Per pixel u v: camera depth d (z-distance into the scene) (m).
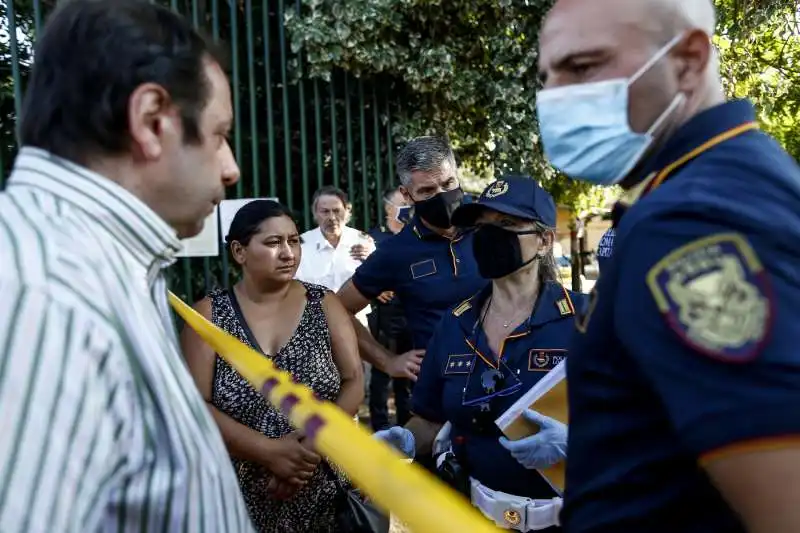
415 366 2.81
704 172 0.88
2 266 0.79
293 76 4.67
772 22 6.14
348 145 4.78
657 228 0.82
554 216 2.10
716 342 0.75
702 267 0.78
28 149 0.95
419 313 2.92
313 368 2.32
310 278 4.65
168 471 0.86
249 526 1.04
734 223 0.79
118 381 0.81
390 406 6.15
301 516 2.27
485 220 2.05
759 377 0.73
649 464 0.92
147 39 0.95
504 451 1.97
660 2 0.96
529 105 5.23
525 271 2.06
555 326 2.00
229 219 4.02
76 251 0.84
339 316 2.48
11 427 0.74
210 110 1.01
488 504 1.98
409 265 2.91
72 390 0.77
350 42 4.56
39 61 0.96
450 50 5.03
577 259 8.06
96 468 0.78
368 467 1.00
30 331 0.76
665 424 0.90
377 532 2.27
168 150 0.97
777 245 0.78
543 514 1.91
